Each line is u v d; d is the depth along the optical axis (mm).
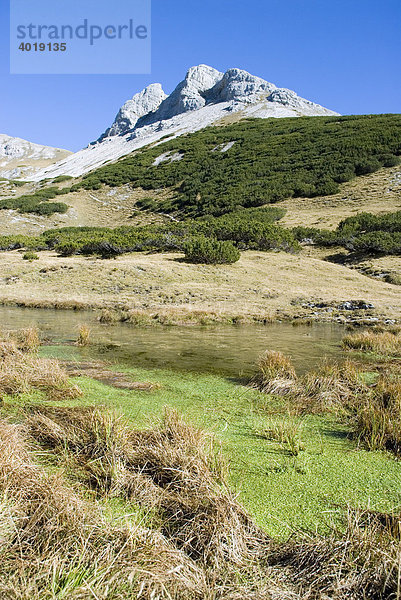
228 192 49625
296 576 2373
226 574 2371
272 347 10633
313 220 38031
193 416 5238
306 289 22281
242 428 4906
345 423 5242
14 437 3678
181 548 2568
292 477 3680
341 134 58469
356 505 3213
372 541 2525
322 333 13383
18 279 23531
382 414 4859
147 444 3945
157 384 6762
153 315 16078
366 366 8539
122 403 5672
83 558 2318
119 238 31328
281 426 4828
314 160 52281
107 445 3750
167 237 31047
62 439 4113
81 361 8484
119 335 12094
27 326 13305
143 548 2441
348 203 41406
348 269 27000
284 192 46062
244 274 24672
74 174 84312
